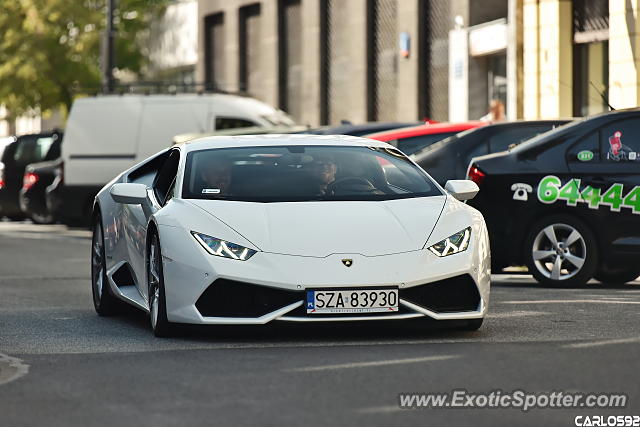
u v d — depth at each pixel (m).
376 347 11.71
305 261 12.09
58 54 60.59
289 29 52.81
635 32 31.20
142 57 64.25
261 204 12.94
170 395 9.41
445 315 12.21
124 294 14.59
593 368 10.09
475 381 9.65
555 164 17.89
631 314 13.98
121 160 35.19
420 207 12.91
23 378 10.39
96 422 8.50
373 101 46.50
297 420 8.36
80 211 35.44
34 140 43.72
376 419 8.35
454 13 40.84
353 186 13.36
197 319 12.24
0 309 16.47
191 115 35.06
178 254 12.43
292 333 12.91
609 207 17.64
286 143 14.20
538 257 17.89
